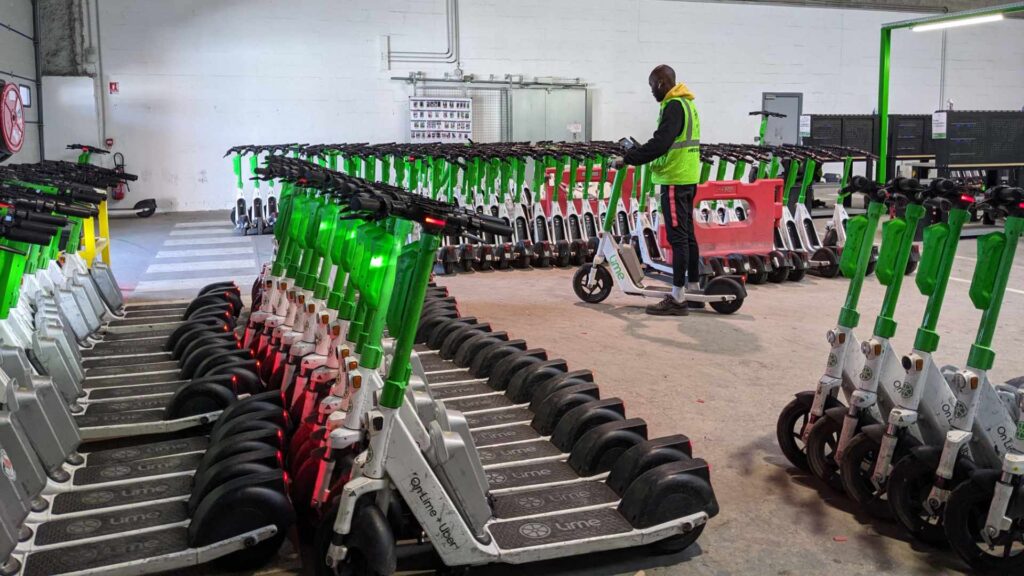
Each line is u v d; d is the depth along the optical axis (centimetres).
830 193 1341
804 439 274
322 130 1200
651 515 219
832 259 664
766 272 645
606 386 380
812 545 232
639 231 630
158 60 1124
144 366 366
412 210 183
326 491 218
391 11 1198
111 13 1098
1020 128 935
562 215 736
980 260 212
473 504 204
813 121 1051
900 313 535
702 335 480
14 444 220
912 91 1462
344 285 280
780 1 1357
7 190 264
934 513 218
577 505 232
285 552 227
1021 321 504
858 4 1395
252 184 1172
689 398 362
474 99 1247
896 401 242
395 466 192
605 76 1301
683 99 506
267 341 347
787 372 402
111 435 291
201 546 207
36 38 1062
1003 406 219
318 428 233
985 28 1479
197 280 646
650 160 496
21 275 275
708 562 223
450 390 333
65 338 330
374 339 202
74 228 416
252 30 1152
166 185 1152
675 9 1312
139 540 212
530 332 490
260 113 1172
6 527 193
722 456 297
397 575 213
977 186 218
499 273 705
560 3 1261
